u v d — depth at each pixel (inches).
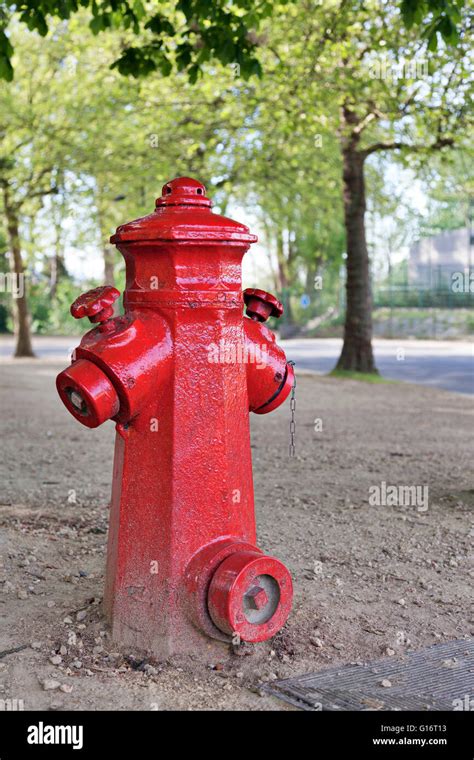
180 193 141.9
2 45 279.3
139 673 134.5
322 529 227.0
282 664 140.6
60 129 792.9
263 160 767.1
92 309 134.2
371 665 141.6
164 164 740.0
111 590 145.9
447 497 267.9
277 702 128.0
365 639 151.8
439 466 328.8
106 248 950.4
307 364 1010.7
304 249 1841.8
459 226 2048.5
